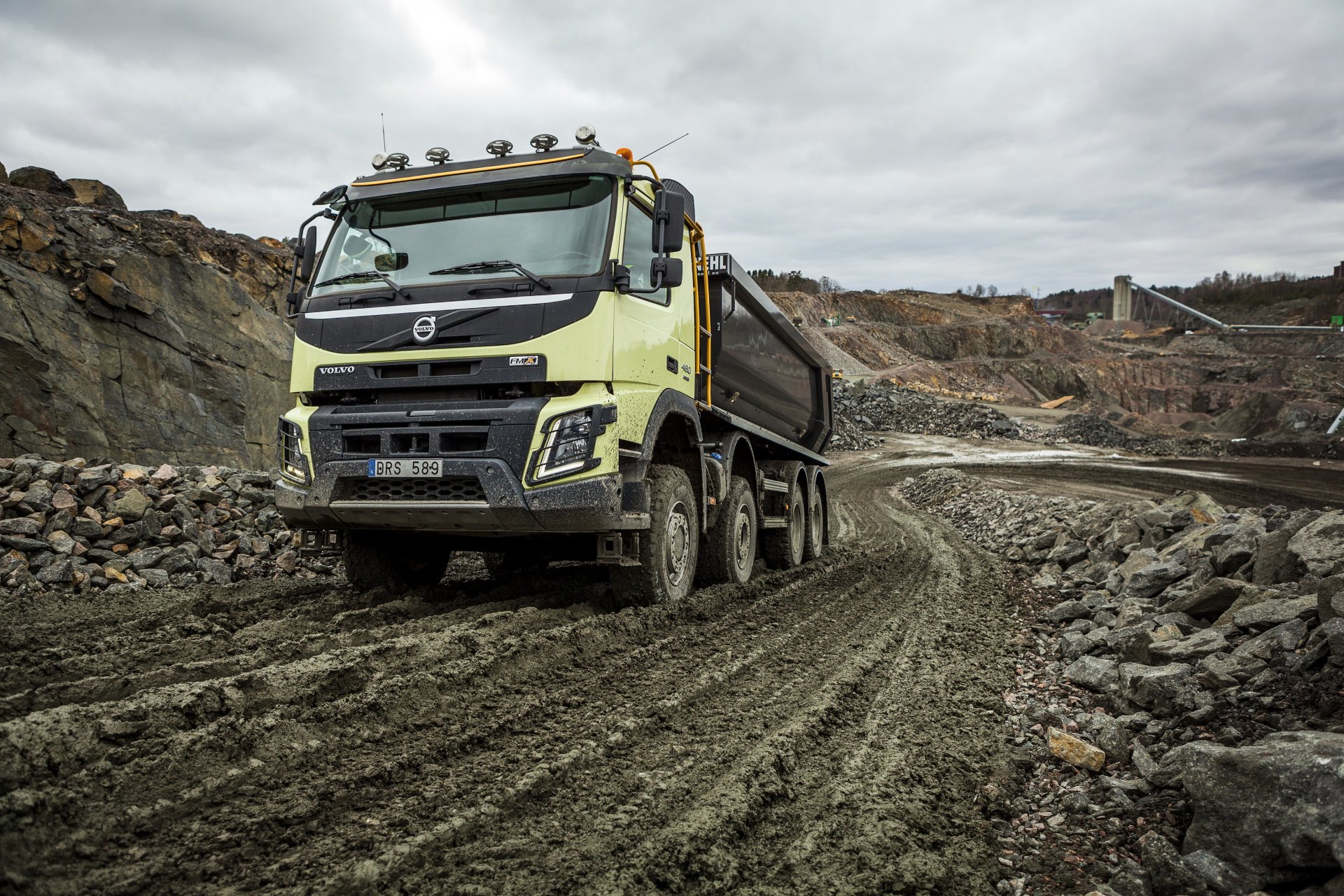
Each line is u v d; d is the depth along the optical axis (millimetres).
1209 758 2939
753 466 8508
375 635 4625
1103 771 3678
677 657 4977
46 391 12266
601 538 5387
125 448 13164
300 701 3510
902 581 8945
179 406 14312
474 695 3891
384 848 2475
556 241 5539
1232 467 31781
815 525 11312
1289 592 5043
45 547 6379
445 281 5508
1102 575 8445
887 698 4527
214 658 4199
